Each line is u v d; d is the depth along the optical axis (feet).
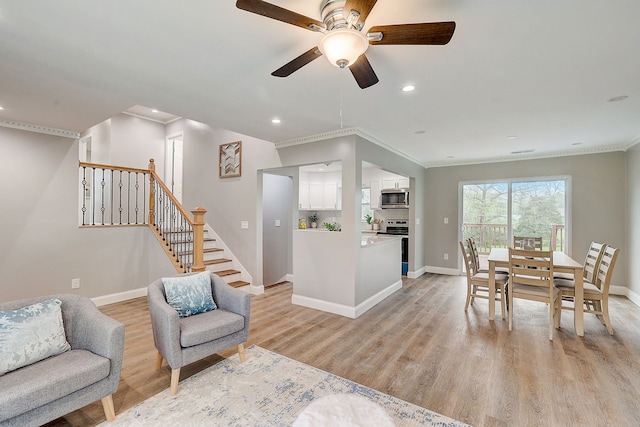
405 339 10.45
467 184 20.26
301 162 14.15
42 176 12.50
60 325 6.63
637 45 6.24
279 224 19.15
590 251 13.35
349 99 9.32
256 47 6.41
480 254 19.80
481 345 9.96
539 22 5.50
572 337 10.57
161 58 6.86
